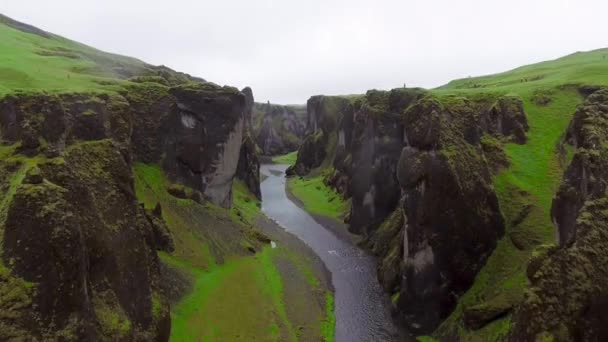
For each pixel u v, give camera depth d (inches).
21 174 1300.4
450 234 2233.0
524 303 1507.1
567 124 2561.5
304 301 2455.7
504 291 1978.3
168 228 2583.7
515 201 2295.8
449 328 2108.8
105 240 1434.5
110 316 1355.8
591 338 1339.8
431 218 2260.1
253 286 2492.6
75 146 1576.0
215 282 2428.6
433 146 2285.9
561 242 1640.0
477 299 2076.8
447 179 2239.2
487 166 2415.1
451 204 2237.9
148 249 1772.9
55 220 1208.8
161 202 2800.2
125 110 2027.6
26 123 1418.6
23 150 1397.6
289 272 2817.4
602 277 1365.7
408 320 2283.5
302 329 2162.9
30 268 1165.1
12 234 1178.6
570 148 2356.1
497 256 2177.7
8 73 2268.7
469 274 2183.8
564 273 1443.2
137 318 1507.1
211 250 2755.9
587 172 1574.8
